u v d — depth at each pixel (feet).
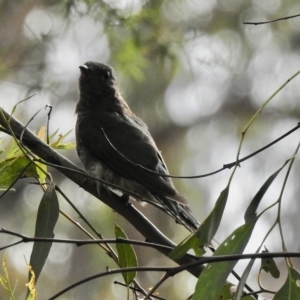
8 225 50.11
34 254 18.34
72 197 48.62
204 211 54.95
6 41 45.93
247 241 16.12
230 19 51.96
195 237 15.94
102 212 48.47
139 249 52.54
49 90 46.01
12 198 50.62
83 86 30.89
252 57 54.80
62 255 49.78
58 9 41.96
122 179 26.35
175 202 23.71
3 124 20.65
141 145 27.89
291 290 16.08
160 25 42.01
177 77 52.42
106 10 40.40
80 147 28.96
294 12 54.03
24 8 46.09
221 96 59.62
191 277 47.93
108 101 30.83
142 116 53.31
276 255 13.85
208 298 16.03
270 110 59.93
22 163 21.29
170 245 20.12
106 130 28.66
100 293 48.85
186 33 45.60
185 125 58.75
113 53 42.47
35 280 17.83
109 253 19.81
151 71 49.39
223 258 14.05
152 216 53.52
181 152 58.39
